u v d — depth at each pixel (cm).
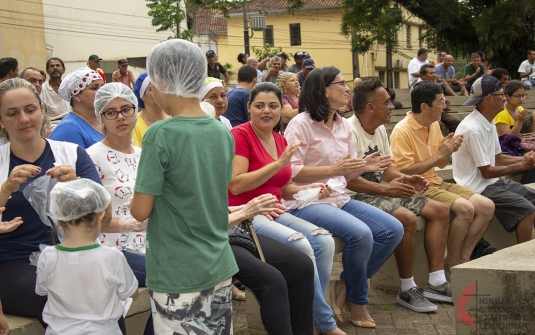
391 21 2212
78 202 241
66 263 246
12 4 1680
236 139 358
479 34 2036
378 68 3625
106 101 310
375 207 416
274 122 368
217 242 237
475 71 1452
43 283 249
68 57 2686
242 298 448
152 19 2550
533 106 1411
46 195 274
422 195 476
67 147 292
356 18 2256
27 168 253
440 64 1422
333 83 400
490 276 299
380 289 476
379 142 461
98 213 252
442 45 2219
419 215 445
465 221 457
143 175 223
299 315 323
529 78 1589
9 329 257
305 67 901
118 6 2700
